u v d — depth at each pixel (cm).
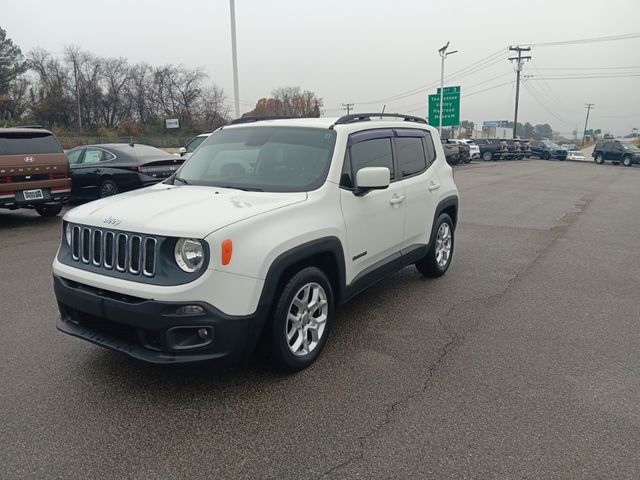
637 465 274
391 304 532
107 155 1135
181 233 307
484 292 576
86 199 1172
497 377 372
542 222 1075
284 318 355
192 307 306
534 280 626
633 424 312
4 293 564
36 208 1094
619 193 1700
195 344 316
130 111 7862
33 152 951
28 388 351
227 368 381
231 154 454
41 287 587
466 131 8238
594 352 418
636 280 630
